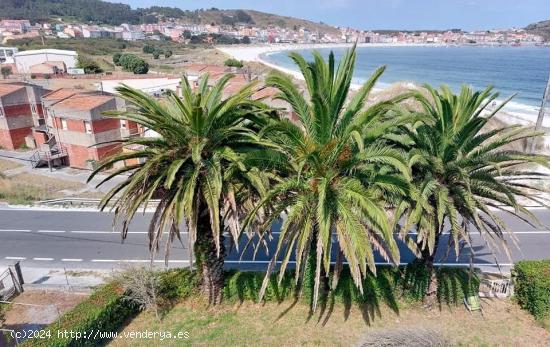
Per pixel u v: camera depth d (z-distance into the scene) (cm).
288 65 17112
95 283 1877
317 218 1207
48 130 4106
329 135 1262
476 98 1327
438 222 1353
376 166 1333
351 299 1559
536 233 2331
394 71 14312
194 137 1347
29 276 1958
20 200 2966
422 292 1527
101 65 10075
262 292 1292
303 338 1398
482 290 1642
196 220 1317
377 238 1328
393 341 1232
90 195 3095
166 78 7012
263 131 1141
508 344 1373
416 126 1291
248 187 1379
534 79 11206
